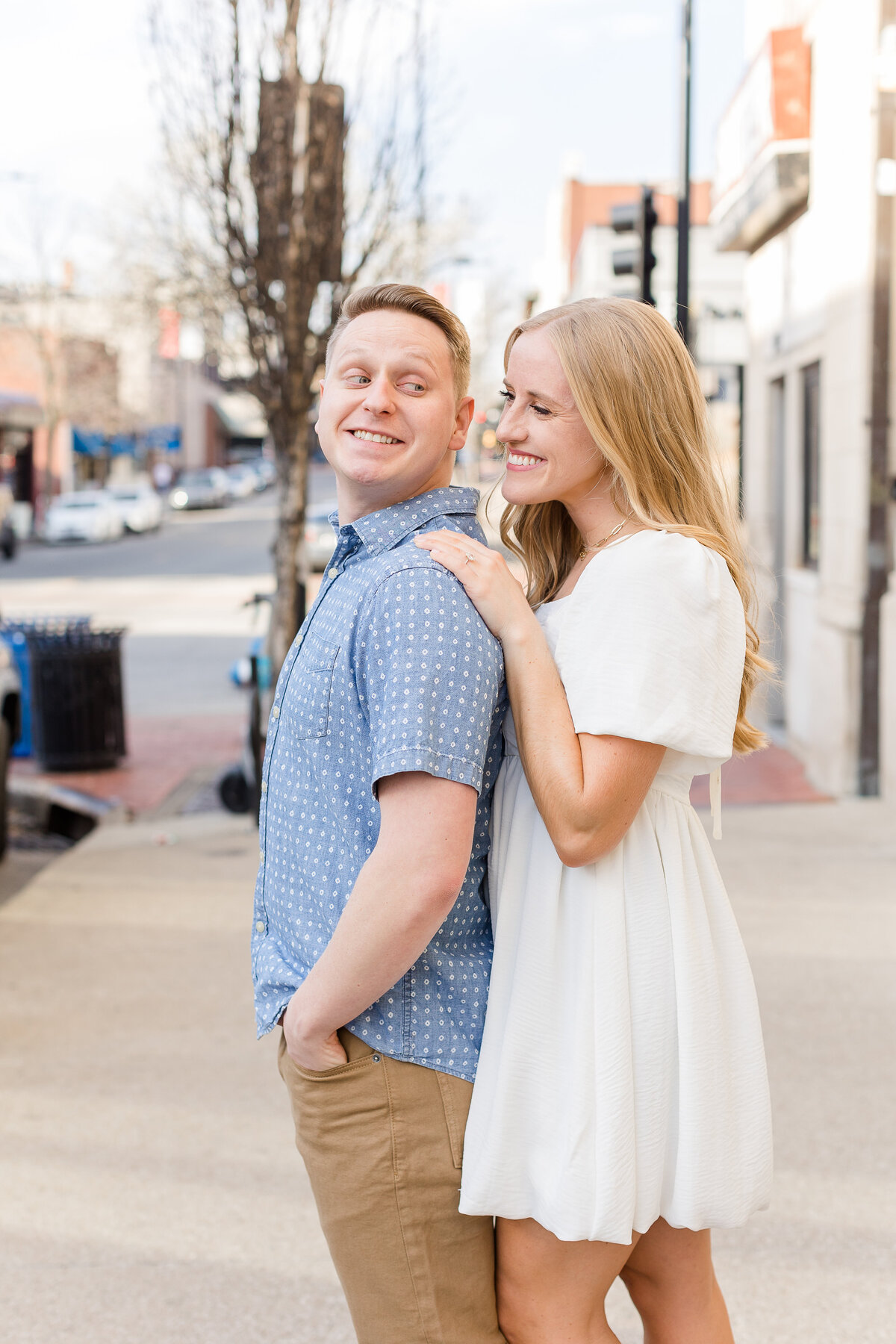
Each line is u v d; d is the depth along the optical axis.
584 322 1.75
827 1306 2.68
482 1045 1.69
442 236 22.59
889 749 6.93
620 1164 1.62
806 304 8.20
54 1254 2.93
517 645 1.64
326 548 23.86
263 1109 3.63
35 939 5.15
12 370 43.16
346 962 1.57
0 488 32.75
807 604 8.11
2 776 7.09
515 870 1.71
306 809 1.71
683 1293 1.87
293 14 6.37
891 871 5.66
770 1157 1.75
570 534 2.00
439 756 1.54
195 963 4.83
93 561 31.66
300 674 1.72
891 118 6.64
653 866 1.69
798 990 4.32
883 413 6.81
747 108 8.75
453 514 1.79
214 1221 3.07
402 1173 1.67
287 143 6.55
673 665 1.62
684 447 1.77
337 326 1.81
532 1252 1.71
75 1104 3.67
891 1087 3.62
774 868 5.73
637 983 1.66
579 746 1.63
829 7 7.47
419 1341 1.71
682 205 8.34
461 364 1.82
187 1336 2.64
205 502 52.12
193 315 17.39
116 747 9.17
